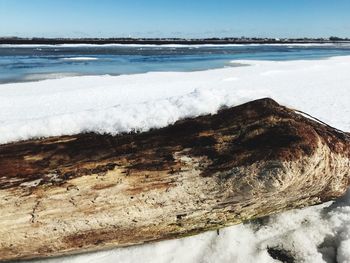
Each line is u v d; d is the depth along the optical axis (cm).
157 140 331
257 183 311
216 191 319
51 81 1902
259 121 335
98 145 326
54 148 321
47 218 295
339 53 5856
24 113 1107
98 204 304
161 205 314
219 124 339
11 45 10494
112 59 4162
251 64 3266
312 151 312
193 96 358
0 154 311
